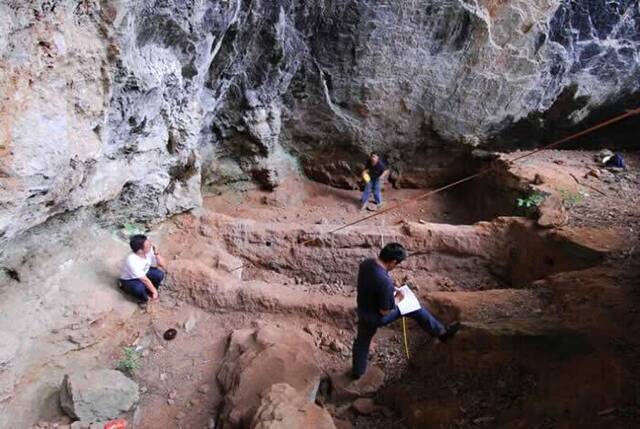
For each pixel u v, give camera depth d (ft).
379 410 15.66
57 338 15.79
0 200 11.60
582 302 16.01
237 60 23.95
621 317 14.76
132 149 17.83
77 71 13.19
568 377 13.30
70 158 13.25
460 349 15.46
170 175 21.24
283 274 21.89
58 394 14.96
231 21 20.08
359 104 28.66
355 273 21.67
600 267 17.85
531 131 29.96
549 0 24.73
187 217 22.52
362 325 15.23
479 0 24.56
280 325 18.39
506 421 13.10
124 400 14.79
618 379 12.05
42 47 12.01
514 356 14.73
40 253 15.89
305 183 32.14
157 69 16.89
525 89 27.63
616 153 29.71
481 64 26.68
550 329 14.75
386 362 17.34
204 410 15.43
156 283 18.74
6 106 11.39
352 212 30.22
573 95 28.37
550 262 20.02
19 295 15.14
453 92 27.91
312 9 24.26
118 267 18.76
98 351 16.67
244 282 19.76
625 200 22.75
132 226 20.80
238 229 22.11
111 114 15.61
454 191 32.48
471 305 17.29
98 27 13.69
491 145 30.48
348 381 16.38
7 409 13.84
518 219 21.49
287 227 22.21
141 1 14.57
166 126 19.60
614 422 11.22
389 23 25.20
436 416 13.99
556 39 26.07
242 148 29.09
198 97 21.27
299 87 27.73
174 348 17.48
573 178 25.09
